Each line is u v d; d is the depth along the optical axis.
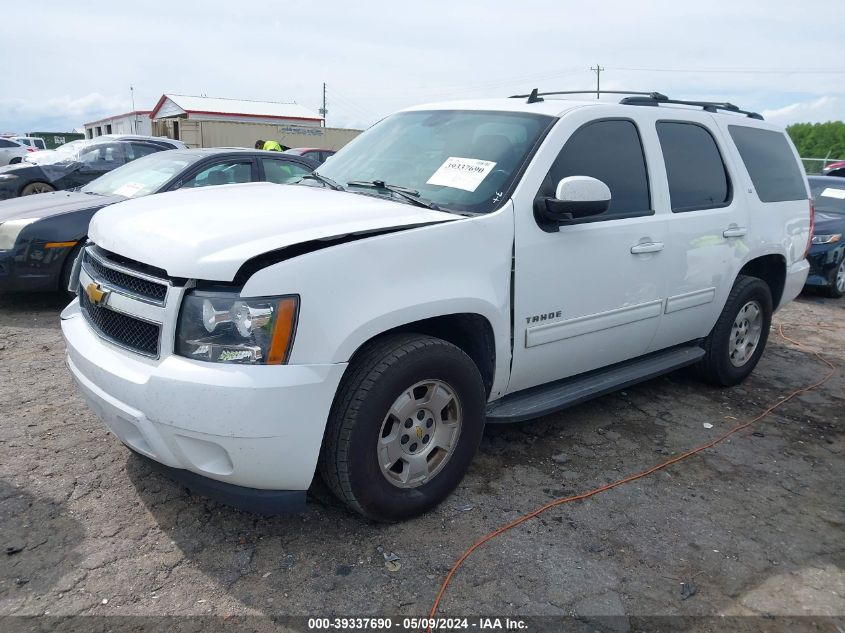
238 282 2.47
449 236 2.92
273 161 6.95
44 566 2.64
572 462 3.71
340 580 2.64
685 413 4.50
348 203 3.12
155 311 2.56
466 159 3.46
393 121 4.18
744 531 3.15
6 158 23.09
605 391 3.82
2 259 5.79
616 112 3.82
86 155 10.41
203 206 3.02
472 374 3.06
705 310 4.46
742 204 4.59
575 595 2.64
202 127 28.83
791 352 6.14
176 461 2.58
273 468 2.53
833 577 2.85
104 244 2.90
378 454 2.81
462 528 3.02
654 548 2.97
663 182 4.01
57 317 6.02
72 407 4.07
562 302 3.45
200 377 2.42
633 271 3.79
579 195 3.18
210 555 2.75
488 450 3.80
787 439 4.20
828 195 9.66
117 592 2.52
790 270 5.19
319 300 2.51
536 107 3.68
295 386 2.45
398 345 2.79
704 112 4.55
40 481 3.23
